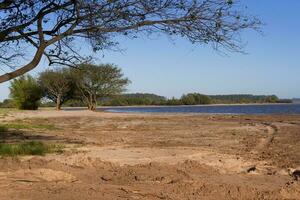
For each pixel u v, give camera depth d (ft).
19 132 87.76
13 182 33.91
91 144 68.13
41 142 64.13
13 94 236.02
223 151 61.31
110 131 99.50
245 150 62.95
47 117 159.33
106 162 46.14
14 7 35.17
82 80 240.53
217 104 576.61
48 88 248.52
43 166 39.93
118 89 253.65
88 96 255.50
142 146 66.69
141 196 31.55
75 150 58.59
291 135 86.99
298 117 155.12
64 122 134.21
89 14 32.99
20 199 29.07
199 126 115.75
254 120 140.77
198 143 72.95
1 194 30.04
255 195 33.24
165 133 94.12
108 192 32.27
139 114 192.75
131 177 38.47
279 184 37.50
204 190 33.78
